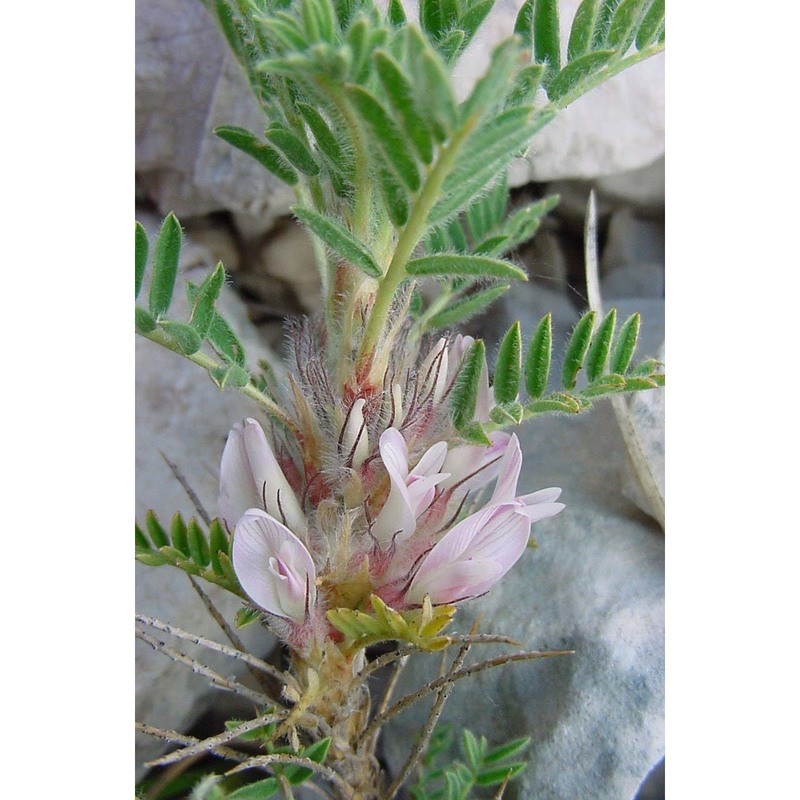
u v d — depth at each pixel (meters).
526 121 0.06
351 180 0.08
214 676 0.09
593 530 0.14
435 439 0.09
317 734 0.10
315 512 0.09
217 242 0.17
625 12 0.08
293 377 0.09
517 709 0.13
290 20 0.06
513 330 0.08
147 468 0.15
